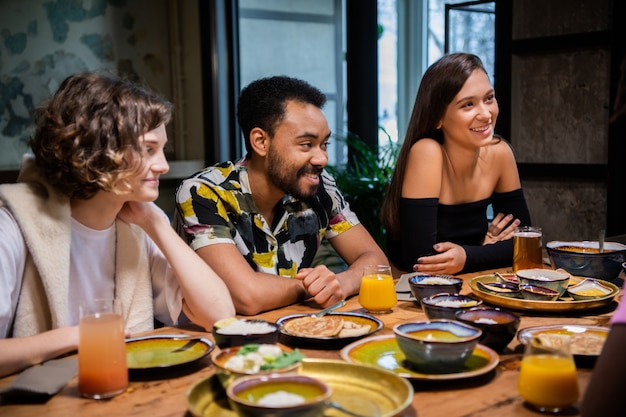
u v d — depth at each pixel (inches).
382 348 52.7
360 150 167.9
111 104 57.3
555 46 138.6
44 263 57.7
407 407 40.7
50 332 52.9
